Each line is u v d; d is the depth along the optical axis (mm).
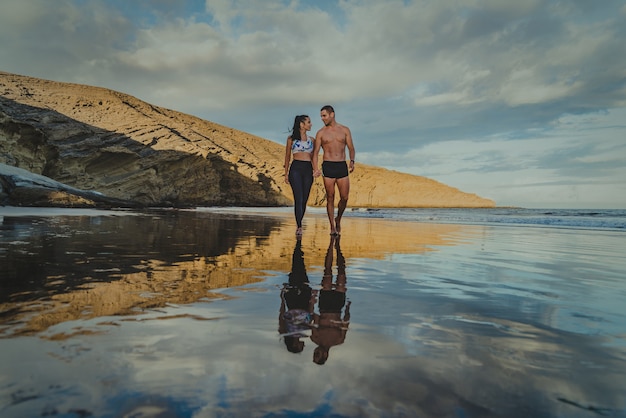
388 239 5742
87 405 826
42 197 13625
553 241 5965
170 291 1975
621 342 1352
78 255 3080
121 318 1470
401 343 1276
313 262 3180
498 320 1597
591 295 2141
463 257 3771
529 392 953
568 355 1215
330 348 1210
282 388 929
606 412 866
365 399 887
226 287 2111
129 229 5906
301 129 6043
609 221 14523
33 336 1243
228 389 917
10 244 3594
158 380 955
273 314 1585
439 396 913
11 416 767
